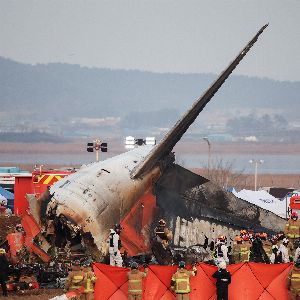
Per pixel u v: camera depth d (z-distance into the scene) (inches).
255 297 4325.8
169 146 4985.2
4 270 4505.4
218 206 5068.9
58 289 4670.3
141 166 4822.8
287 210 7623.0
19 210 7603.4
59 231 4517.7
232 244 5027.1
